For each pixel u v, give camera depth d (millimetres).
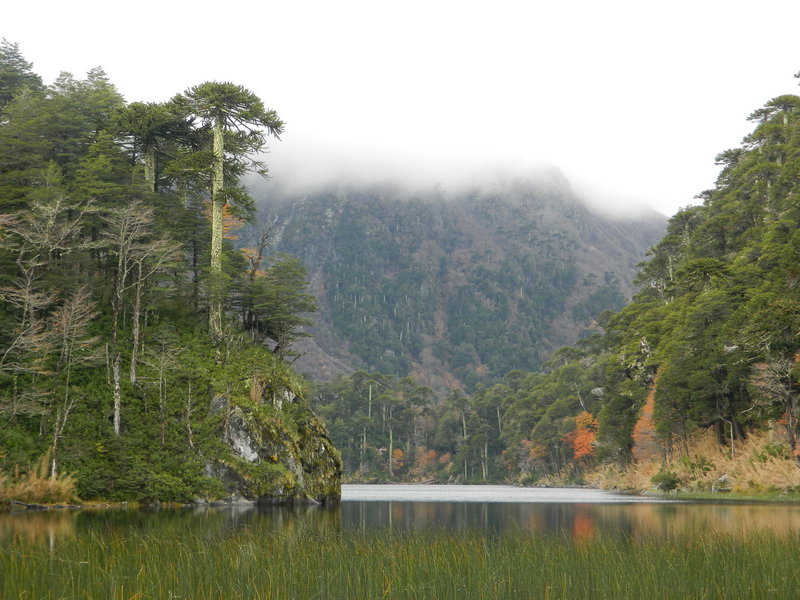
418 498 85625
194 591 16625
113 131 63312
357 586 17609
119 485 45875
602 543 23953
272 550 21781
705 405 75812
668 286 111875
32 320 46875
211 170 58844
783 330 60750
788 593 16875
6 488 40344
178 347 56094
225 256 60781
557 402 152500
